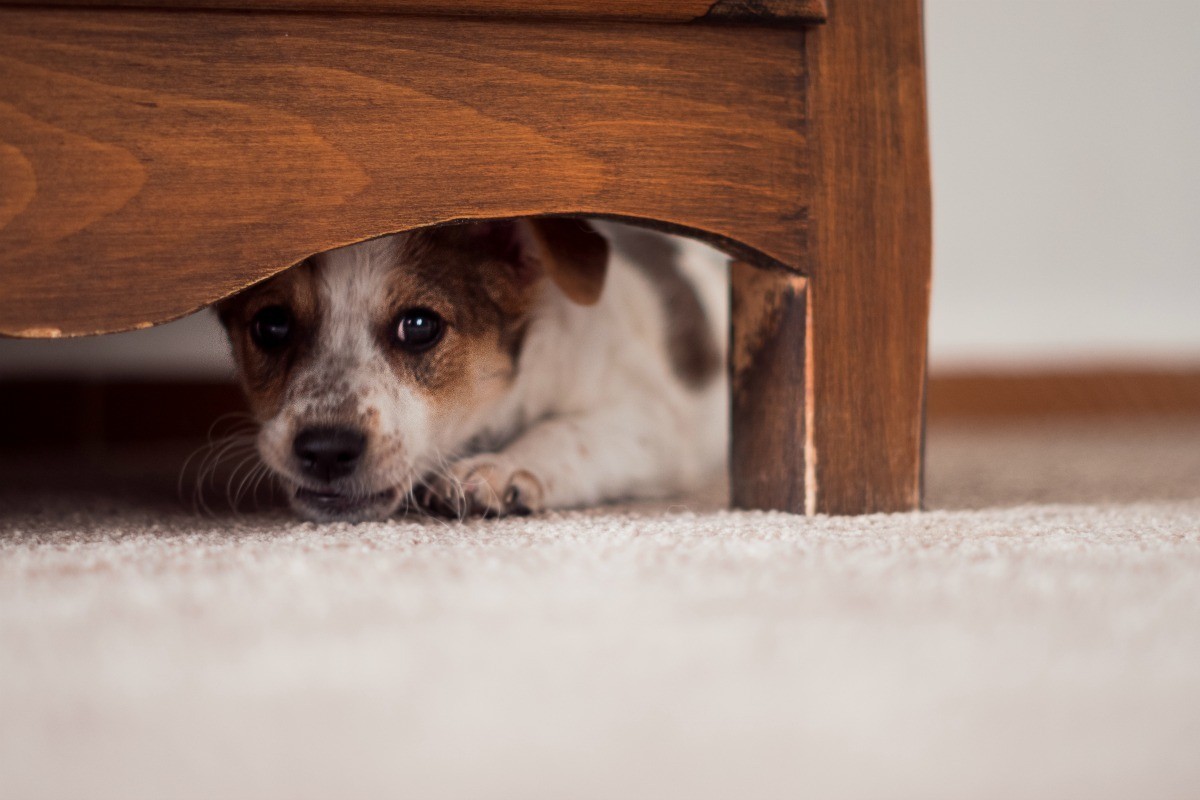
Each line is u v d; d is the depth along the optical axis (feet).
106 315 4.20
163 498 6.38
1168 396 12.92
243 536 4.33
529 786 1.78
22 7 4.03
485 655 2.41
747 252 4.88
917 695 2.18
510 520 5.07
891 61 4.89
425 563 3.43
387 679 2.26
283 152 4.27
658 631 2.59
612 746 1.94
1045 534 4.14
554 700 2.15
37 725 2.03
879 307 4.99
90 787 1.78
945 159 12.46
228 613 2.76
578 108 4.51
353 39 4.28
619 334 7.27
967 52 12.25
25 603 2.86
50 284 4.14
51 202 4.11
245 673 2.30
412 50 4.33
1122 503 5.94
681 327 7.79
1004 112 12.37
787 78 4.77
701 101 4.66
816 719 2.06
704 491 7.30
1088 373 12.87
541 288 6.46
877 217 4.94
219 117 4.21
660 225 4.74
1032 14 12.21
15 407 10.57
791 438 5.08
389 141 4.35
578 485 6.04
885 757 1.90
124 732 2.00
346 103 4.30
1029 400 12.85
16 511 5.65
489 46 4.40
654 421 6.98
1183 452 9.58
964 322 12.76
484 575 3.22
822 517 4.83
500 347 6.22
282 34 4.22
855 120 4.87
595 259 6.01
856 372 4.99
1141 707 2.12
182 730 2.01
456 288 5.91
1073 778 1.82
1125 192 12.55
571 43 4.48
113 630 2.60
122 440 10.82
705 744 1.95
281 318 5.75
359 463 5.30
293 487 5.41
